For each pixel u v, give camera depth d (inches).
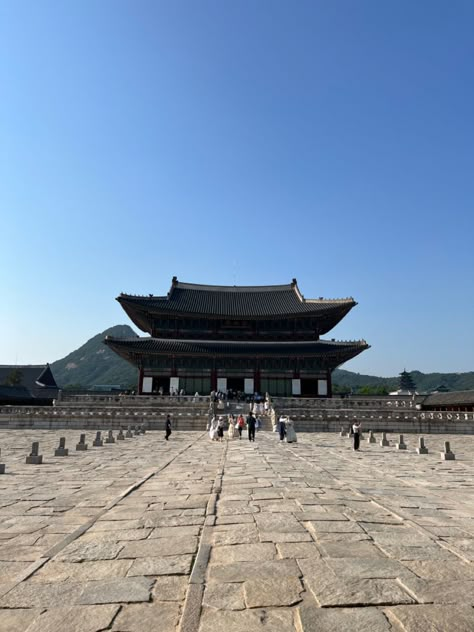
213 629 224.5
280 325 3034.0
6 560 350.0
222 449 1233.4
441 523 441.1
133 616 244.4
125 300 2824.8
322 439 1702.8
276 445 1380.4
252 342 2940.5
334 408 2433.6
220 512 463.8
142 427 1914.4
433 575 291.1
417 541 365.7
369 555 329.1
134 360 2910.9
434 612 239.8
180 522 434.6
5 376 4141.2
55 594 274.5
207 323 3021.7
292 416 2023.9
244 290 3545.8
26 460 964.0
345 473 816.3
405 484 728.3
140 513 475.8
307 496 541.3
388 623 227.8
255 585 275.0
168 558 333.4
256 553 334.0
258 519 431.2
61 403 2413.9
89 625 234.7
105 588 281.6
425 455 1261.1
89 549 357.1
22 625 236.2
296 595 261.1
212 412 2108.8
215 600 256.2
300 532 386.6
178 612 248.7
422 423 2052.2
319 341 2950.3
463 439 1849.2
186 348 2755.9
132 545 366.0
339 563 311.7
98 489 660.7
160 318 2997.0
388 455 1229.1
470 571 299.3
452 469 966.4
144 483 676.7
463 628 224.1
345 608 244.4
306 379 2792.8
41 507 540.7
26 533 428.8
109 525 430.0
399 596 258.8
